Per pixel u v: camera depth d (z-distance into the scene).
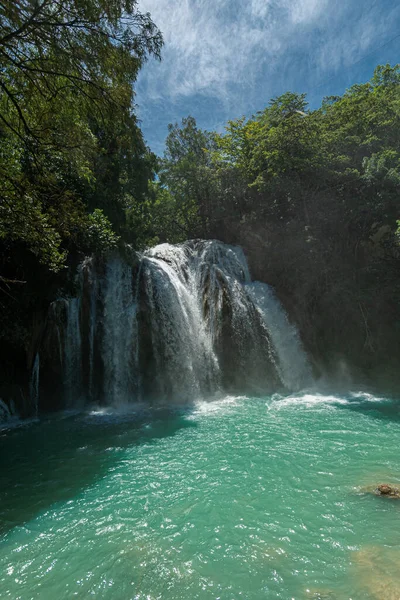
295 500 7.56
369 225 20.75
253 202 24.89
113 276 17.03
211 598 5.09
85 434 12.19
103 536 6.70
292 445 10.49
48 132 8.66
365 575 5.34
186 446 10.80
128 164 22.31
